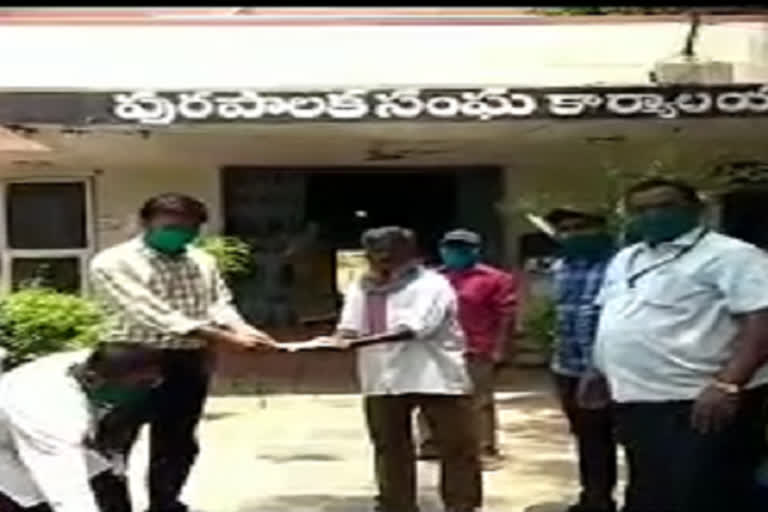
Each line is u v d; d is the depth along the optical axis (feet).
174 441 24.34
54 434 16.01
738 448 18.51
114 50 45.60
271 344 23.71
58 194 53.83
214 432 37.32
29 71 45.34
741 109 38.32
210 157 51.65
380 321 23.79
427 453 30.32
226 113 37.96
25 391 16.29
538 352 38.81
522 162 54.75
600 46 46.44
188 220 23.41
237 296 56.03
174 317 23.22
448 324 24.13
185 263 23.76
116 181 53.93
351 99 38.17
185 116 37.96
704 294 18.33
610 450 25.12
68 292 50.70
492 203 56.08
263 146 47.50
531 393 44.50
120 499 17.76
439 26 46.24
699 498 18.61
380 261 23.84
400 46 46.14
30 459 16.03
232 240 46.65
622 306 19.03
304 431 37.45
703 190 37.58
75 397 16.33
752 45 45.70
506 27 46.29
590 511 25.27
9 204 53.67
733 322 18.26
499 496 28.40
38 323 27.02
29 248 53.72
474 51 46.32
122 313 23.30
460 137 44.83
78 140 44.21
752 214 40.19
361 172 56.54
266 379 49.11
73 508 15.78
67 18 45.42
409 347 24.06
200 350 24.00
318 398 44.14
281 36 46.01
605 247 24.54
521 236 55.57
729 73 43.37
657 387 18.61
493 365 30.60
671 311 18.48
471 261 29.99
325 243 56.75
